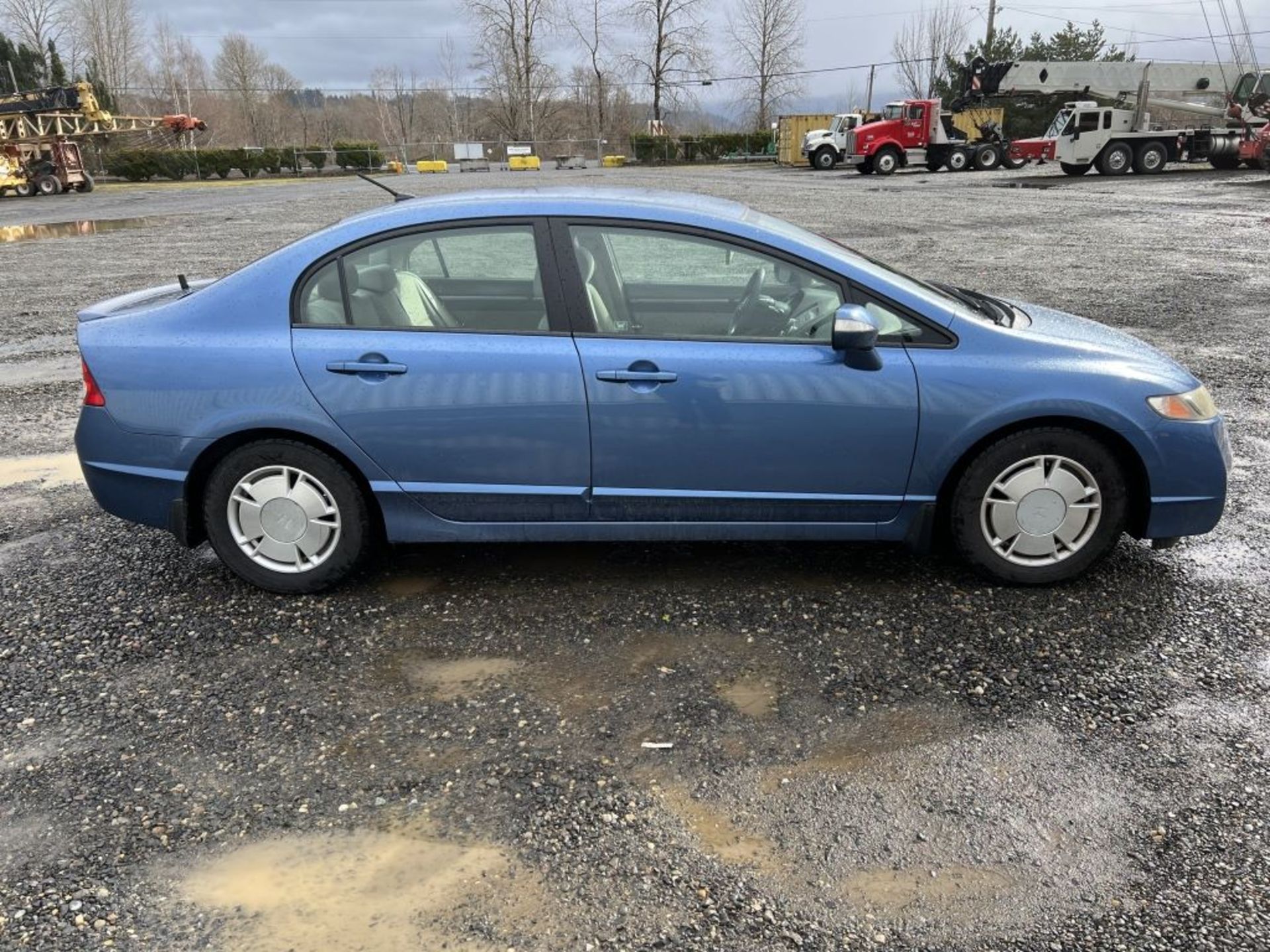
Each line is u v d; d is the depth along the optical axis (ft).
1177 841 7.74
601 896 7.22
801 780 8.52
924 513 11.64
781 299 11.37
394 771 8.69
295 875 7.45
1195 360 24.26
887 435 11.24
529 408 11.19
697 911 7.07
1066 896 7.20
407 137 251.80
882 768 8.69
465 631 11.21
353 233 11.50
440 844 7.77
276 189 121.49
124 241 57.11
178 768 8.76
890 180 106.73
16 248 54.95
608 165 188.24
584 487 11.50
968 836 7.82
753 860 7.59
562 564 12.94
